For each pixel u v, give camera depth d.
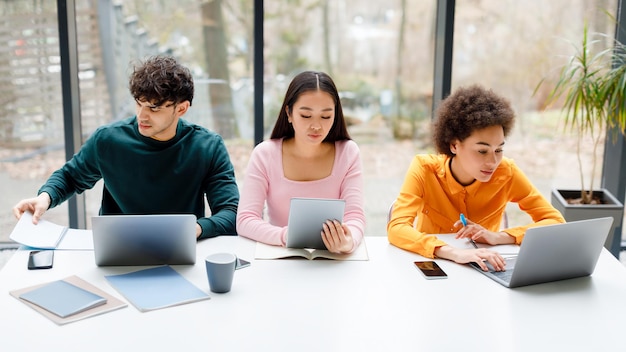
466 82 3.17
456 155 2.10
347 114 3.23
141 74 1.98
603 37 3.11
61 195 2.14
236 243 1.96
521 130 3.23
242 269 1.75
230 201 2.14
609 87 2.75
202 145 2.20
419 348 1.34
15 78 3.09
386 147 3.28
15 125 3.16
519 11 3.09
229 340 1.35
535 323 1.47
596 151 3.27
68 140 3.06
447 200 2.17
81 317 1.45
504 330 1.43
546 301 1.59
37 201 2.01
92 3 3.02
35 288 1.60
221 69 3.13
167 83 1.98
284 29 3.09
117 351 1.30
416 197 2.11
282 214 2.09
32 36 3.04
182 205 2.19
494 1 3.07
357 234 1.94
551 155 3.27
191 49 3.10
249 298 1.57
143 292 1.58
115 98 3.14
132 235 1.73
